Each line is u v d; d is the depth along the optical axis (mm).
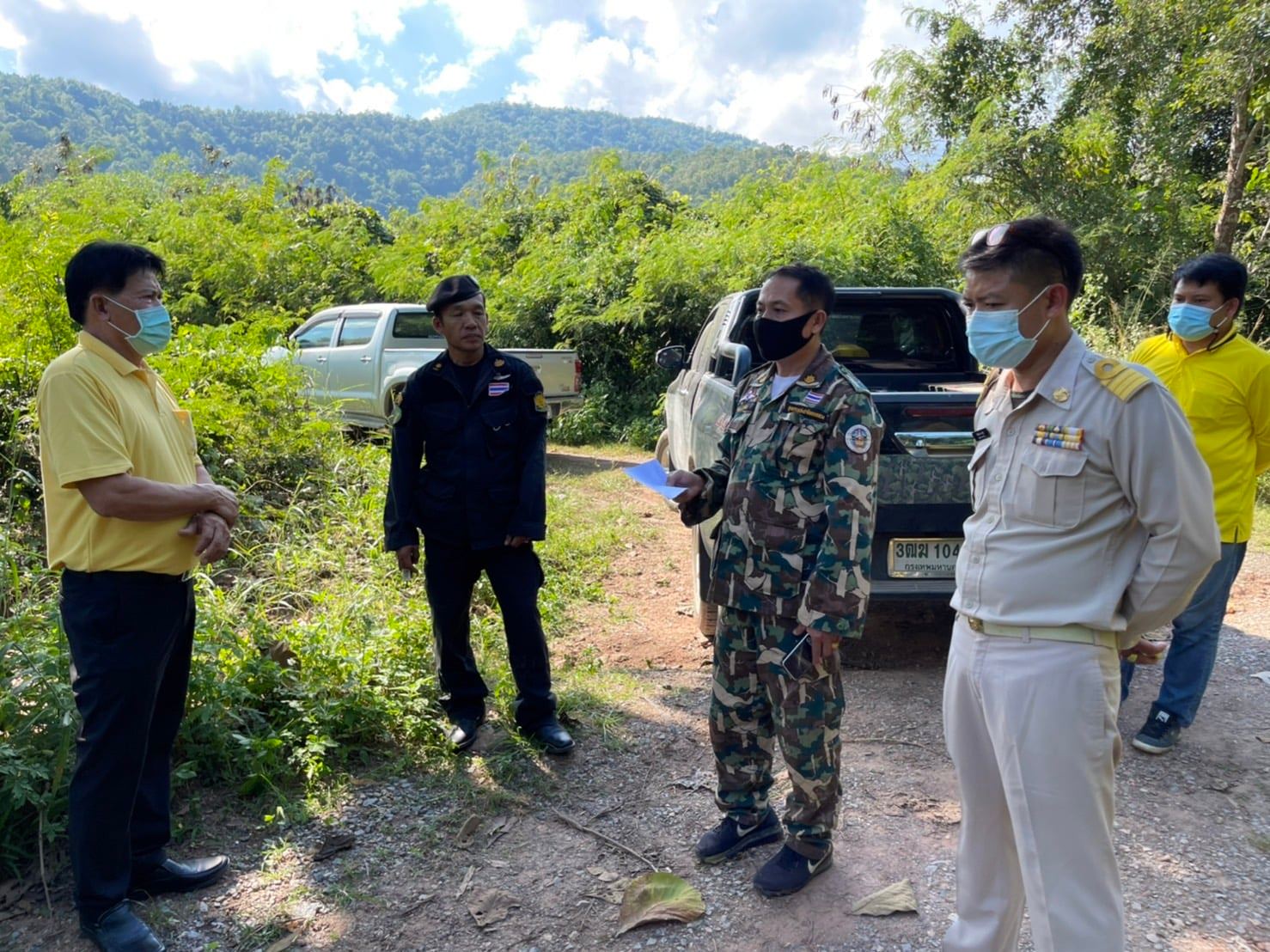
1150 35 11453
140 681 2398
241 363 6910
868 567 2455
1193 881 2727
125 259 2383
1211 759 3512
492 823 3111
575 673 4324
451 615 3539
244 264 16469
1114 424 1806
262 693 3576
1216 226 10789
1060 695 1849
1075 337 1931
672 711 3969
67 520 2367
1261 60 9656
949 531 3973
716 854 2855
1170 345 3508
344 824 3074
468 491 3391
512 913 2641
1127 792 3262
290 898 2695
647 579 5961
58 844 2812
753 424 2664
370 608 4531
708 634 4719
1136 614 1854
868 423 2463
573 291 13047
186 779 3104
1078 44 13078
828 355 2596
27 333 6020
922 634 4863
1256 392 3244
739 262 11891
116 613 2369
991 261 1884
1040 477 1881
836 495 2439
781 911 2623
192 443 2805
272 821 3066
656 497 8281
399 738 3623
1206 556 1793
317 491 6719
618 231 14453
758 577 2572
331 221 20828
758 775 2854
